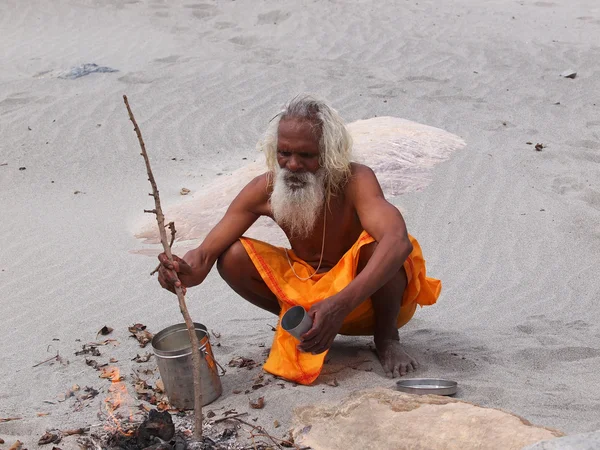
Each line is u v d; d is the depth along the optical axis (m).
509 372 4.21
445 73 11.88
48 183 8.28
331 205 4.09
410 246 3.88
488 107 10.39
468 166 7.93
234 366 4.38
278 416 3.75
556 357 4.43
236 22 14.62
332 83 11.33
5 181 8.34
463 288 5.71
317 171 3.95
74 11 14.90
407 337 4.79
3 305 5.61
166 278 3.90
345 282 3.97
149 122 9.91
